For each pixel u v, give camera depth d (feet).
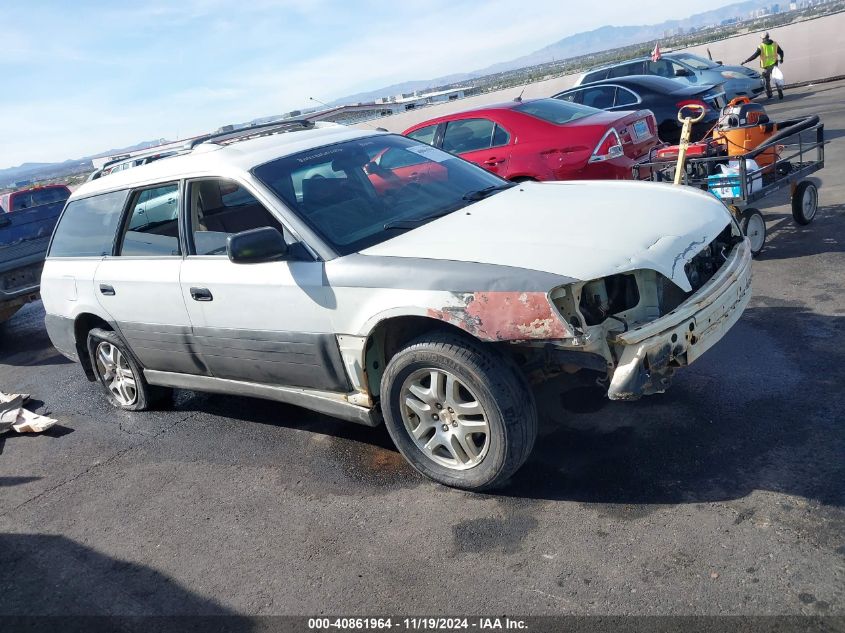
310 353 12.33
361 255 11.54
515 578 9.22
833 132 35.76
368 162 14.10
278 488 12.78
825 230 20.92
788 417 11.51
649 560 9.01
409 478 12.23
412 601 9.20
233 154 13.83
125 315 15.70
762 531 9.09
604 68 53.93
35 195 48.93
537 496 10.87
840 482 9.70
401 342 11.98
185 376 15.66
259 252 11.44
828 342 13.91
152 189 14.98
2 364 25.82
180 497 13.20
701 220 11.35
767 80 54.90
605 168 22.61
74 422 18.33
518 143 24.16
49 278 17.83
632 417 12.50
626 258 9.89
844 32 58.18
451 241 11.19
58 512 13.62
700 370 13.74
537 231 11.04
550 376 11.10
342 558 10.39
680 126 37.68
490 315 9.87
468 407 10.75
